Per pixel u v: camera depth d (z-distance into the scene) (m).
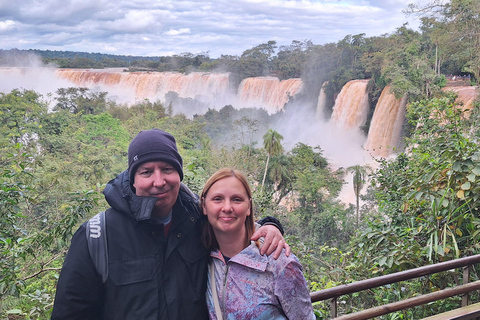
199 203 1.95
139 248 1.72
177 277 1.77
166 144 1.79
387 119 46.03
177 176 1.79
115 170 36.06
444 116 8.12
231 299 1.81
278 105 85.19
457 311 3.73
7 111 50.78
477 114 10.44
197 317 1.81
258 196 11.59
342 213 28.48
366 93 56.00
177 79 109.75
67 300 1.68
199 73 111.62
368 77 68.69
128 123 66.62
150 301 1.70
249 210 1.92
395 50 50.12
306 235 28.64
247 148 43.53
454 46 28.91
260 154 41.66
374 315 3.11
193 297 1.79
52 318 1.71
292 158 42.28
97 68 155.25
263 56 115.88
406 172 7.18
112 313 1.71
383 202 7.19
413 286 5.05
